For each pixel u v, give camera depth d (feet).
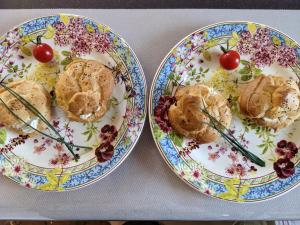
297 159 0.85
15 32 0.87
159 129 0.83
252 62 0.89
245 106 0.85
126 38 0.91
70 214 0.84
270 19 0.92
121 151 0.83
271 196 0.82
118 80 0.87
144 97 0.85
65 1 0.93
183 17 0.92
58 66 0.89
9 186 0.85
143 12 0.92
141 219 0.84
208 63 0.89
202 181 0.83
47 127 0.87
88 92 0.82
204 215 0.84
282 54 0.88
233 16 0.92
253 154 0.86
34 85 0.85
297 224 0.96
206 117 0.81
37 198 0.84
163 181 0.85
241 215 0.84
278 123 0.85
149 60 0.91
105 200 0.84
